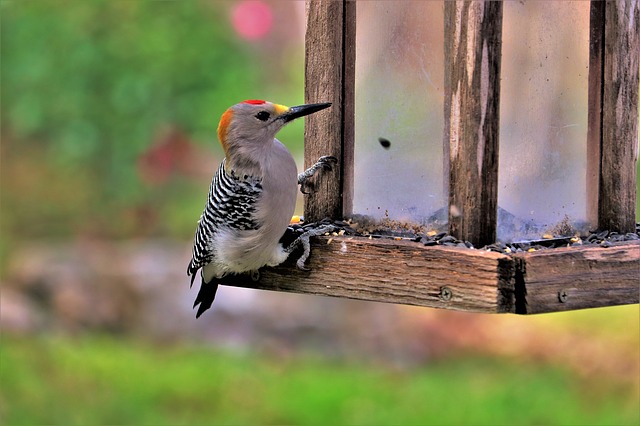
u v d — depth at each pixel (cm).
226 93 1538
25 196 1897
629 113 703
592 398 1262
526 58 666
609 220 712
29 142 1872
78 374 1291
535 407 1212
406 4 681
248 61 1614
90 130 1521
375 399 1233
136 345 1472
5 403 1196
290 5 1788
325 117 723
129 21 1520
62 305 1560
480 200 645
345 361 1438
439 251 636
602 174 713
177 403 1213
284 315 1603
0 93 1561
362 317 1627
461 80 640
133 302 1587
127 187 1662
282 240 725
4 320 1466
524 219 676
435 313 1634
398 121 696
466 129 641
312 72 724
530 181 677
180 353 1430
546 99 679
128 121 1532
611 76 699
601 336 1512
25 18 1514
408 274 653
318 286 703
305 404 1211
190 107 1516
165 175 1642
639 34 701
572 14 683
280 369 1360
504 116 662
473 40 631
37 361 1327
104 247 1783
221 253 736
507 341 1530
